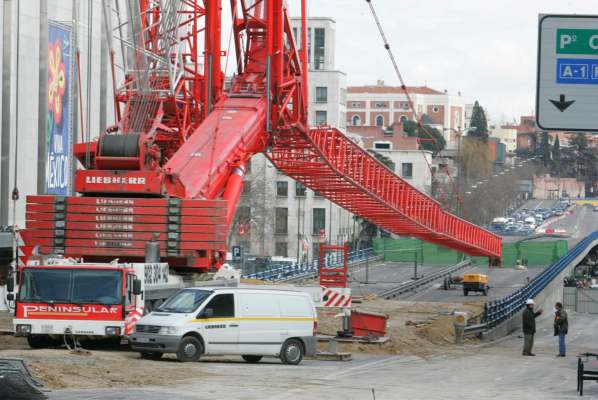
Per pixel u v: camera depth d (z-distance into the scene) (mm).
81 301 57469
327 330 87875
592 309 173375
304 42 111062
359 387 47875
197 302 57219
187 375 49312
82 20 129125
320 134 121625
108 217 72062
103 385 43938
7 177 115250
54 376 44406
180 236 71500
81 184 72688
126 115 99250
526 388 52531
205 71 102188
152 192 72125
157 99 100812
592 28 29500
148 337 56156
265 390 44188
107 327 57406
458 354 81188
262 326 58688
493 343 100938
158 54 103875
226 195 89688
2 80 115250
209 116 98125
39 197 72562
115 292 57562
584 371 49094
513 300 124562
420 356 76562
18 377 33625
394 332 91438
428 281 187125
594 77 29469
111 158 72812
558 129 29578
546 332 126375
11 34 115688
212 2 102188
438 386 51750
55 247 72250
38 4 119062
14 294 63125
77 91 126250
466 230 166625
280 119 105188
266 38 103250
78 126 128875
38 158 119688
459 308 132625
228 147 91812
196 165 88062
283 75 107625
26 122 118438
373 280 183250
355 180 129875
